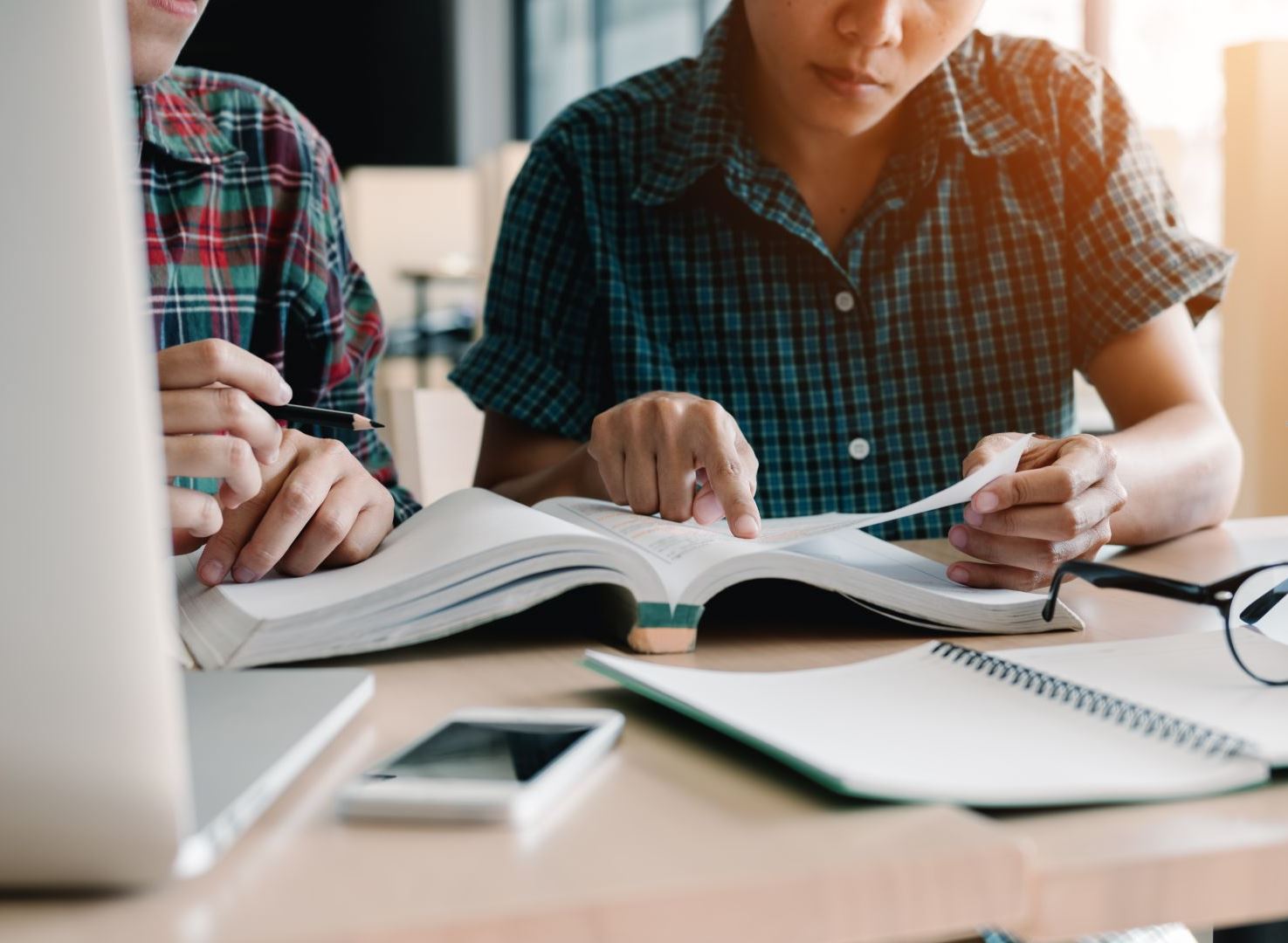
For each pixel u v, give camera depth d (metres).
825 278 1.40
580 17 7.78
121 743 0.34
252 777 0.42
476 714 0.51
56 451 0.34
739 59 1.43
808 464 1.41
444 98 8.30
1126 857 0.39
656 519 0.86
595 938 0.35
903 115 1.42
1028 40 1.50
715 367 1.41
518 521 0.74
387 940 0.34
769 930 0.36
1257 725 0.50
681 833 0.40
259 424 0.72
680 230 1.41
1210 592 0.61
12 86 0.33
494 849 0.39
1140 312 1.37
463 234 5.43
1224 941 0.87
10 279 0.34
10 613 0.34
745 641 0.74
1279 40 1.54
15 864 0.35
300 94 8.18
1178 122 4.14
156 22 1.00
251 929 0.34
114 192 0.34
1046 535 0.81
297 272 1.30
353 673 0.57
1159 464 1.09
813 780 0.45
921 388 1.42
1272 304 1.55
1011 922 0.38
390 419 1.54
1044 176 1.43
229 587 0.75
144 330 0.34
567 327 1.43
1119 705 0.50
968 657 0.59
